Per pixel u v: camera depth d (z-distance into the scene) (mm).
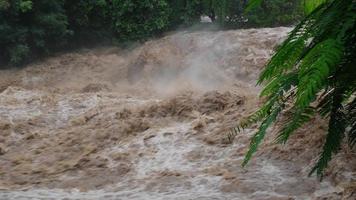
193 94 12391
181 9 25000
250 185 7516
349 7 2721
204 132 10211
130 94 16469
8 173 9562
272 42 18531
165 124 11156
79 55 22500
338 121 4117
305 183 7395
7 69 21828
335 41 2539
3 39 21328
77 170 9445
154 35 24562
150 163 9328
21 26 21672
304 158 8102
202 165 8859
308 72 2480
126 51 23469
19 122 12648
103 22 24969
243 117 10297
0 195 8070
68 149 10633
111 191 8227
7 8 20625
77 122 12398
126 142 10500
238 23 24797
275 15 24016
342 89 3604
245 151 8945
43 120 12828
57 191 8391
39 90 17578
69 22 24297
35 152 10703
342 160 7438
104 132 11133
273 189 7363
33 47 22312
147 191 7969
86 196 7992
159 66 18609
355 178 7102
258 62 17531
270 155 8453
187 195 7492
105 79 19750
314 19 2986
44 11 22234
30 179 9164
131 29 24250
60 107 13992
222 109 11367
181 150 9602
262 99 10844
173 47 19406
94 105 14016
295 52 2916
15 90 16141
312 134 8547
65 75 20453
